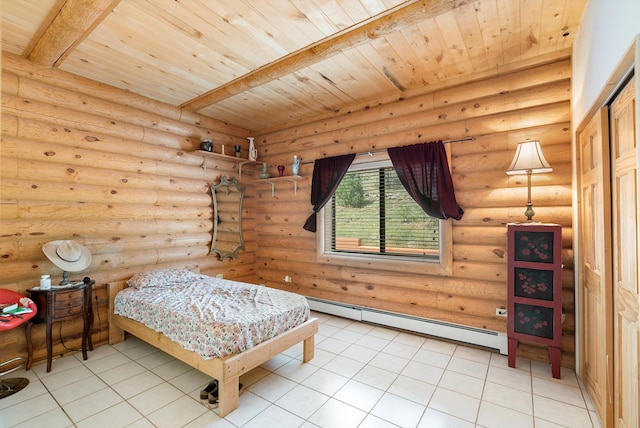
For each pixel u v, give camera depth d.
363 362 3.17
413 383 2.79
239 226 5.20
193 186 4.56
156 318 3.01
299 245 4.97
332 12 2.49
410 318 3.87
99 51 3.02
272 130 5.28
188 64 3.28
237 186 5.17
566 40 2.90
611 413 2.12
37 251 3.16
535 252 2.90
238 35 2.79
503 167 3.38
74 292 3.15
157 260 4.12
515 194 3.31
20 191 3.06
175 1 2.36
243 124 5.20
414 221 4.04
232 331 2.50
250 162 5.24
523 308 2.97
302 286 4.94
